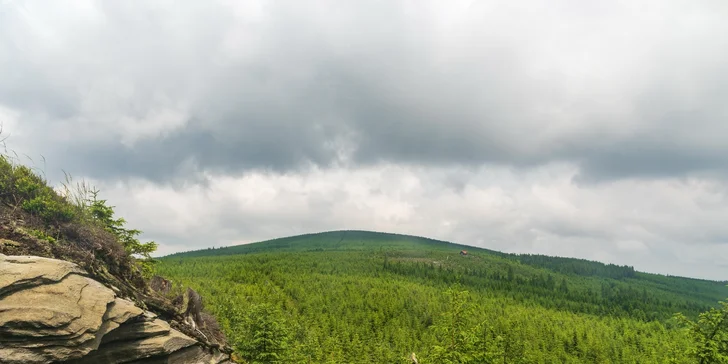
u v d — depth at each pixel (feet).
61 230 38.17
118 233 49.06
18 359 24.88
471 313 55.11
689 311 538.88
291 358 72.43
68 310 28.43
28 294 27.40
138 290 42.70
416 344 290.35
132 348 34.17
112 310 32.83
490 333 55.21
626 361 299.79
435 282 602.85
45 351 26.23
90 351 29.07
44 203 37.93
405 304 428.15
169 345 37.86
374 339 309.63
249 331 61.41
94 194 47.16
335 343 262.26
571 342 342.85
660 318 496.64
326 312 383.04
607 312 517.96
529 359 73.36
